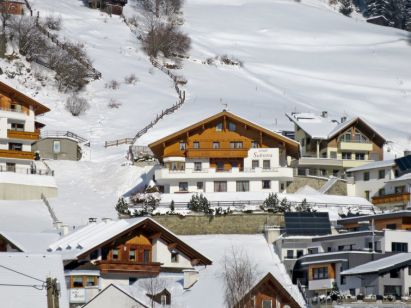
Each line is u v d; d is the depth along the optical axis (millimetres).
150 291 80938
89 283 82750
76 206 127938
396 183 139875
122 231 85000
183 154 138125
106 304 71750
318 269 102438
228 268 87562
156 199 125312
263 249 111438
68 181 139875
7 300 64750
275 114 191750
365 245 105438
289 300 80688
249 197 129375
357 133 158875
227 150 138000
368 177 144750
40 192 131375
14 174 130500
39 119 179000
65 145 153000
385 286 95375
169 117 183875
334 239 108125
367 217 115188
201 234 117750
